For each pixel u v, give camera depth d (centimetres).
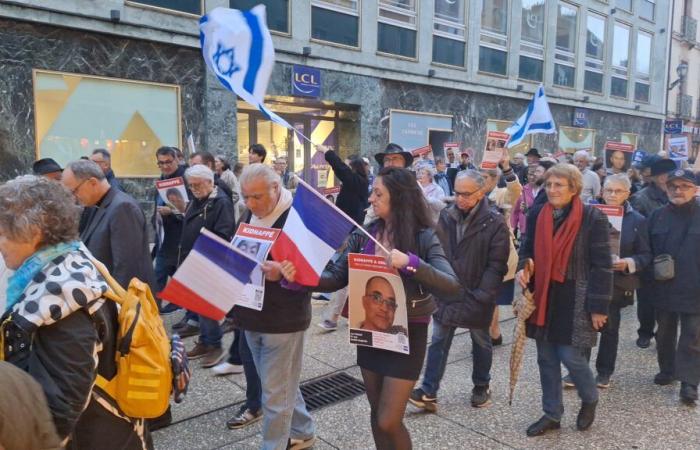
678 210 388
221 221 438
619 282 398
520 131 756
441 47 1370
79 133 836
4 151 763
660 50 2167
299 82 1089
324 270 275
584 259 317
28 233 155
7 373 100
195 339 488
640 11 2039
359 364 254
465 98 1446
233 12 330
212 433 328
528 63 1617
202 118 976
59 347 151
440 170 999
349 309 244
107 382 173
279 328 272
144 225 315
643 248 399
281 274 255
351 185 500
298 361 285
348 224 251
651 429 342
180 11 923
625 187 401
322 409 364
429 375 363
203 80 970
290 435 306
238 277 241
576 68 1792
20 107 773
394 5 1255
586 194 683
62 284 152
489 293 351
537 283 327
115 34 850
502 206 529
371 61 1216
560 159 930
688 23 2358
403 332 231
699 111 2558
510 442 324
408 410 367
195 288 236
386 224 253
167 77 923
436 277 225
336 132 1251
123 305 175
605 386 409
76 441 169
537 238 330
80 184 297
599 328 318
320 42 1120
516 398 386
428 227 250
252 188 276
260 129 1124
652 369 451
